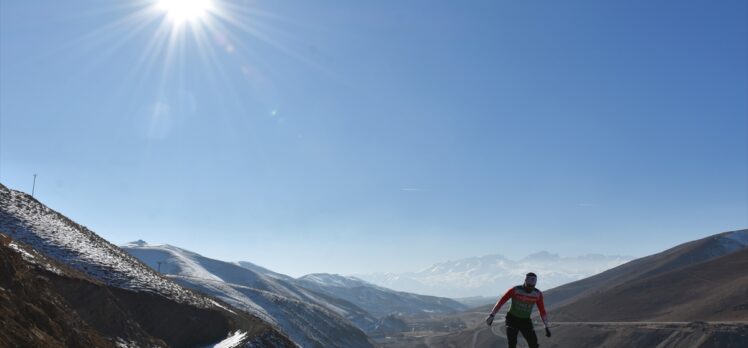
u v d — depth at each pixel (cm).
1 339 1209
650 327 13712
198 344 4212
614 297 19875
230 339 4456
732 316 13875
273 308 12112
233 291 12212
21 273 2031
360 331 15288
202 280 12712
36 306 1894
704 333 11825
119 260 4947
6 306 1488
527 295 1111
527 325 1111
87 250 4575
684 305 16688
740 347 10844
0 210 4322
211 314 4616
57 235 4494
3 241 2100
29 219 4522
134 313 3956
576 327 16050
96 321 3119
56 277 3134
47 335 1634
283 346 5150
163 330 4072
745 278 16738
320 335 11988
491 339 17312
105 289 3481
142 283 4466
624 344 13312
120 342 3088
